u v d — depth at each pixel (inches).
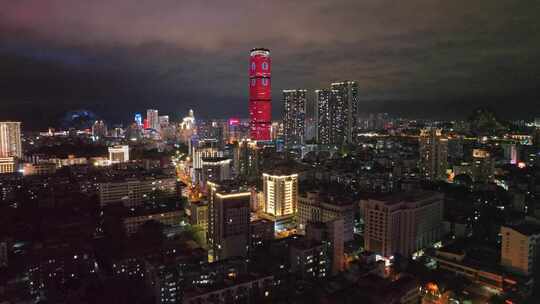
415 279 6771.7
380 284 6545.3
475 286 7194.9
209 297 6363.2
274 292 7047.2
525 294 6747.1
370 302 6023.6
